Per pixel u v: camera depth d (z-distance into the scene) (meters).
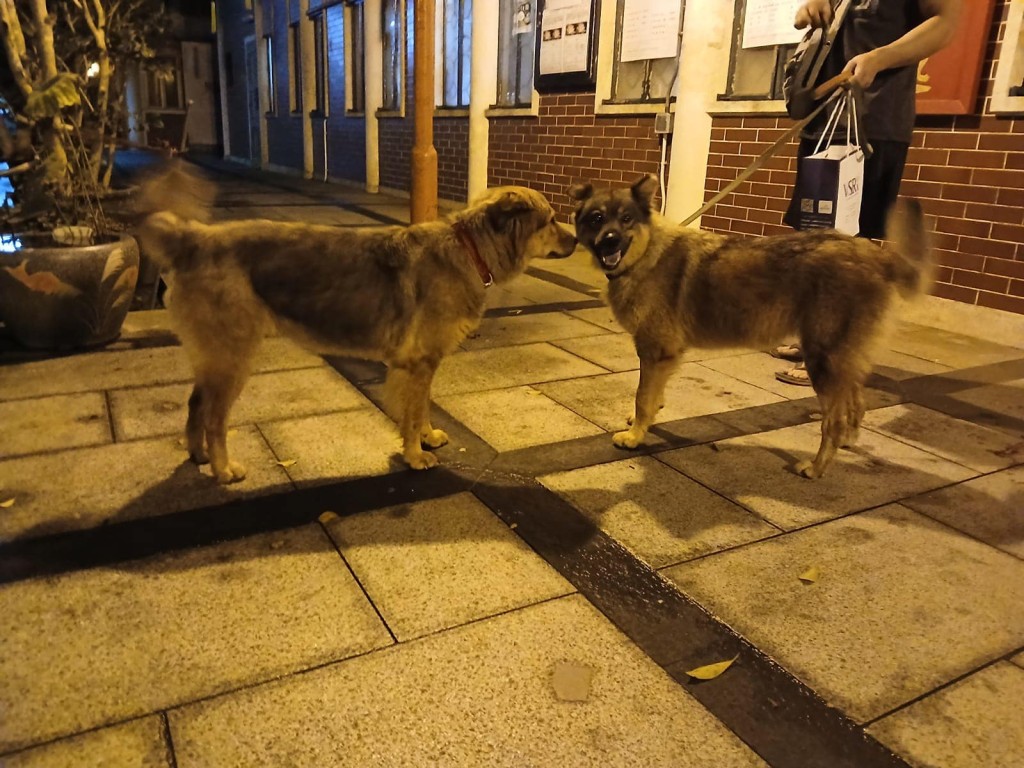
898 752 1.99
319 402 4.38
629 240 3.63
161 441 3.75
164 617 2.43
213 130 27.33
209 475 3.42
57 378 4.57
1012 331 5.84
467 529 3.05
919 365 5.39
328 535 2.96
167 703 2.06
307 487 3.35
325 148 18.03
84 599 2.50
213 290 3.06
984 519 3.25
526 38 10.84
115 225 5.88
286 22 19.06
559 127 10.19
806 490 3.49
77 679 2.14
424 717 2.05
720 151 7.84
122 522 3.00
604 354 5.53
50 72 5.35
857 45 4.57
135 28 6.56
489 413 4.33
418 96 6.41
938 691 2.22
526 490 3.41
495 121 11.55
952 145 5.97
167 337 5.44
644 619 2.52
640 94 8.93
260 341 3.21
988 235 5.87
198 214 3.19
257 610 2.48
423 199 6.64
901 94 4.65
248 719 2.02
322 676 2.19
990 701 2.18
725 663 2.30
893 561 2.91
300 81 19.08
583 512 3.22
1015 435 4.18
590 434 4.07
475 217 3.43
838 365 3.41
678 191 8.26
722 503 3.35
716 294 3.57
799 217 4.54
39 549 2.78
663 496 3.39
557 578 2.73
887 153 4.78
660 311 3.69
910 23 4.48
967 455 3.91
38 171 5.35
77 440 3.72
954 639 2.46
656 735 2.02
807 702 2.16
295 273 3.13
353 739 1.96
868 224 5.02
